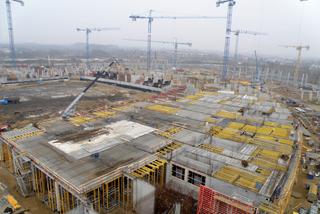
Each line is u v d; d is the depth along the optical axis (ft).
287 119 195.21
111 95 365.20
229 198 84.12
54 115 241.76
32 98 323.78
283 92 460.96
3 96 326.85
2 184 120.57
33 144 126.11
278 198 88.33
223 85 395.34
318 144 195.62
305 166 151.74
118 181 102.63
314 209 105.50
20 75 468.34
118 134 143.23
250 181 98.58
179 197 105.40
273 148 133.08
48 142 128.98
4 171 132.67
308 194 118.21
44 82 465.06
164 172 115.65
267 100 276.82
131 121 170.81
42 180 111.34
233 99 267.39
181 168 112.57
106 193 99.04
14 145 124.67
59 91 382.63
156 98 270.67
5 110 258.57
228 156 120.88
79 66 649.20
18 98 302.25
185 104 234.58
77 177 95.55
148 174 104.17
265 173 105.40
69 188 90.58
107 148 123.65
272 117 199.72
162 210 99.45
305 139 206.59
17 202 106.01
